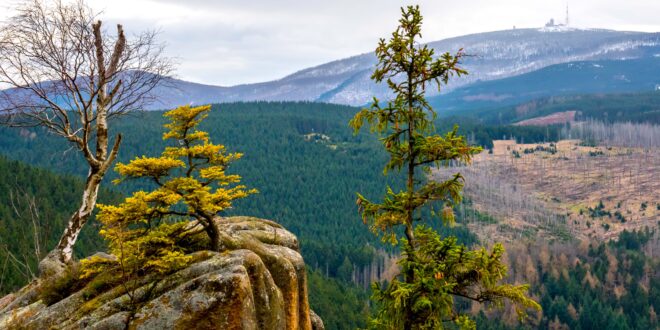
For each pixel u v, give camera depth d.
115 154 20.09
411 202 15.26
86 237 75.25
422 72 14.98
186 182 16.14
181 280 15.38
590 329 160.00
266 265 17.62
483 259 14.66
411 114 15.35
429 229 15.79
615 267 198.62
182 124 17.50
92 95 19.06
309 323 19.41
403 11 15.13
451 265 14.85
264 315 15.70
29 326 15.23
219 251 17.28
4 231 61.84
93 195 19.86
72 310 15.51
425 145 15.07
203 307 14.21
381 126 15.66
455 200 15.10
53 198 131.25
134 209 15.80
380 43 15.21
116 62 19.34
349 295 136.38
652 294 180.75
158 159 16.23
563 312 165.75
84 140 19.36
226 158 17.64
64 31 18.14
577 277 194.38
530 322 164.12
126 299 15.02
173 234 17.16
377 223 15.27
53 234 83.12
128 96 20.03
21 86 17.84
